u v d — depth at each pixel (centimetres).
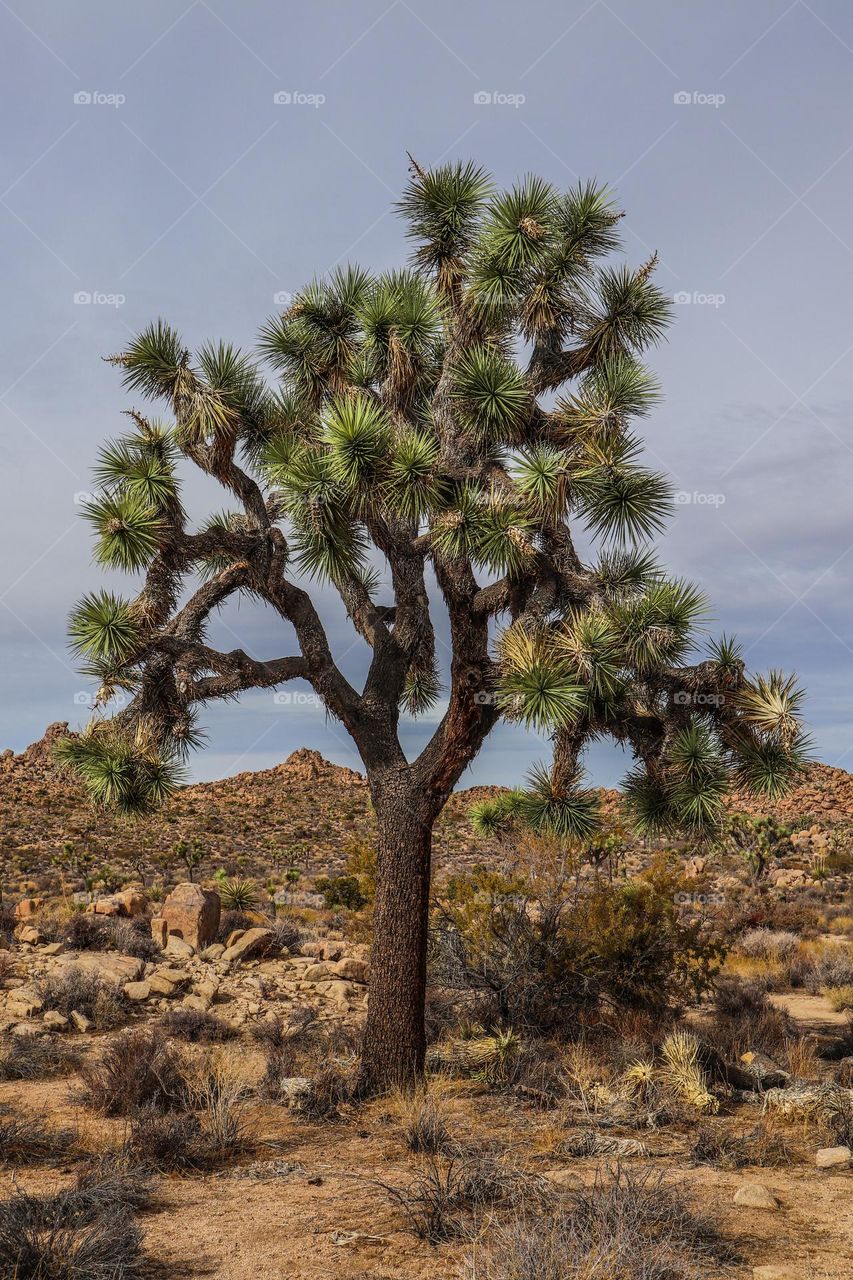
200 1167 683
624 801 1006
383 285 1088
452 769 945
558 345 990
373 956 955
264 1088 929
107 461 917
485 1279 427
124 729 940
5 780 7894
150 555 870
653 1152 731
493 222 920
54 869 4394
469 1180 585
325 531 857
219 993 1400
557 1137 757
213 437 921
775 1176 669
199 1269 468
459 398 882
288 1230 529
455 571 880
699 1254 484
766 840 4403
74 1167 662
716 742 911
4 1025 1171
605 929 1216
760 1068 984
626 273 975
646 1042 1077
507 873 1316
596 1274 414
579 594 916
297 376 1099
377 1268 467
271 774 10538
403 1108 832
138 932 1680
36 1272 440
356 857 1738
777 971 2031
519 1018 1182
